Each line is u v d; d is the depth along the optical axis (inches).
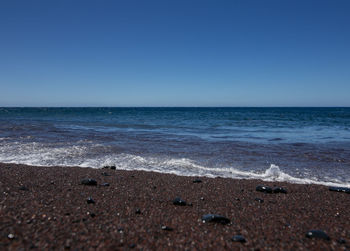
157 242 160.7
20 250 138.2
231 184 330.3
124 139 747.4
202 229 184.5
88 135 833.5
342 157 511.5
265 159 494.3
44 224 173.9
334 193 297.9
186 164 451.8
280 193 295.9
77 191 268.8
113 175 361.1
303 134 906.7
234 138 790.5
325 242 169.3
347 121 1694.1
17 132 878.4
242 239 168.1
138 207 227.6
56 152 539.8
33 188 272.4
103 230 172.2
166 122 1567.4
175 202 241.9
